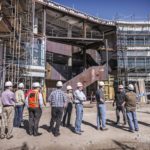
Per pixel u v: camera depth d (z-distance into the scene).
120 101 13.60
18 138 10.58
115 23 37.09
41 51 27.98
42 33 29.47
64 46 33.56
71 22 34.94
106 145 10.09
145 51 36.78
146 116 16.91
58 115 11.04
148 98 34.53
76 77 29.53
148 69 36.34
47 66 30.44
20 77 22.16
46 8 30.05
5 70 21.70
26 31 25.27
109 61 37.50
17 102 12.21
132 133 11.92
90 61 37.09
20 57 23.69
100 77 30.61
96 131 12.18
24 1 24.50
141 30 37.34
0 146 9.55
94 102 29.23
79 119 11.58
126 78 35.50
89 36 38.94
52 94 11.02
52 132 11.56
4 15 21.23
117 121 13.73
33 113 11.10
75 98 11.68
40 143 10.01
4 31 22.09
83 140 10.60
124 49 36.44
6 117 10.55
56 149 9.43
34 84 11.11
